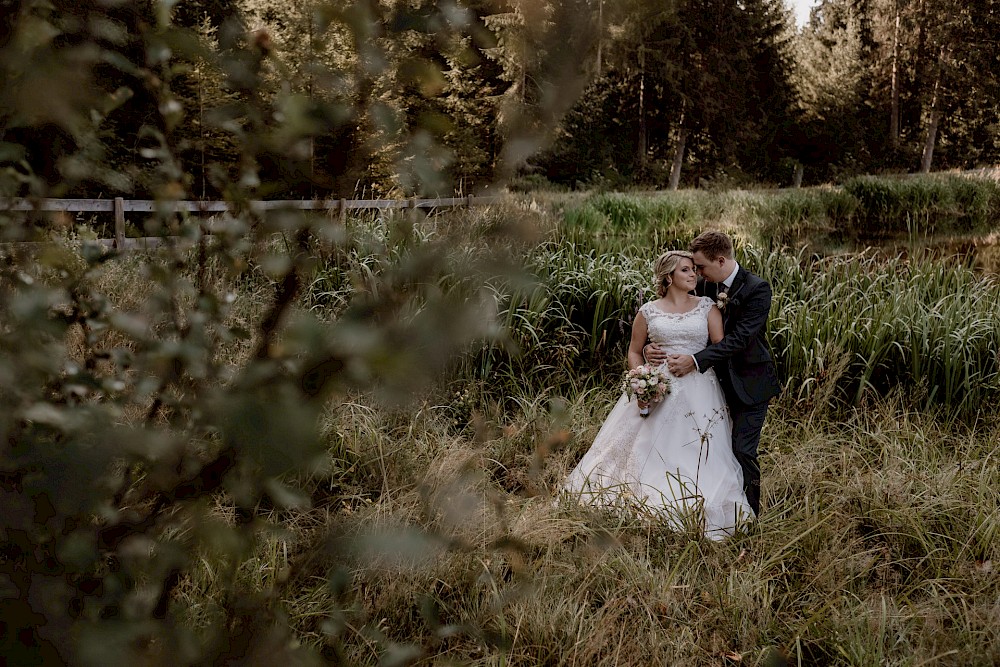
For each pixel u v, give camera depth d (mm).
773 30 33188
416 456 3525
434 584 2273
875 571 3123
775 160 34812
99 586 632
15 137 714
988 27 33781
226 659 594
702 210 16344
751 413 3635
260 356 581
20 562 576
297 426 454
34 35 502
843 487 3602
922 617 2688
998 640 2508
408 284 465
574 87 442
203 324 812
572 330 5293
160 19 633
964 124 37750
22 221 791
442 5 489
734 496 3551
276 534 666
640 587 2768
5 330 754
